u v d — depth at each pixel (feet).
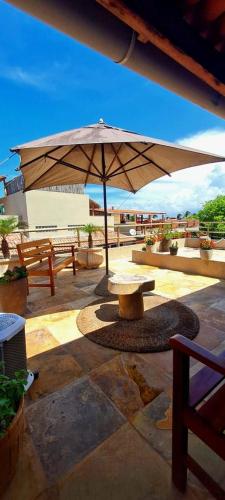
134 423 4.60
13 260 14.88
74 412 4.88
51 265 11.44
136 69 3.80
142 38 3.26
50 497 3.48
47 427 4.55
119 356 6.69
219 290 12.10
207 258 14.83
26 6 2.74
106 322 8.54
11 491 3.56
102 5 2.70
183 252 18.21
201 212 52.54
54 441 4.28
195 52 3.56
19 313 9.37
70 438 4.33
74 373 6.03
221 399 3.37
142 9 2.90
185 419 3.24
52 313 9.61
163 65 3.81
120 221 73.72
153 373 5.98
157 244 18.61
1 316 5.43
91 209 62.08
